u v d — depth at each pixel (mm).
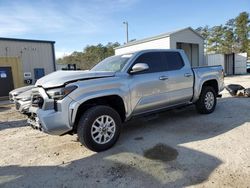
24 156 4184
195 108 7066
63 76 4160
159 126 5531
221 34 55000
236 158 3568
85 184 3105
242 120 5680
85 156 4008
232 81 17547
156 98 5031
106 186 3023
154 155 3875
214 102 6609
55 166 3705
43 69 17547
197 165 3420
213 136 4609
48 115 3811
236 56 27562
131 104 4609
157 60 5238
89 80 4145
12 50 16016
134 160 3729
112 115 4266
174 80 5379
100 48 54906
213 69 6586
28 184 3193
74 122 3953
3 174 3529
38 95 4145
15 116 7836
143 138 4746
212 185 2881
